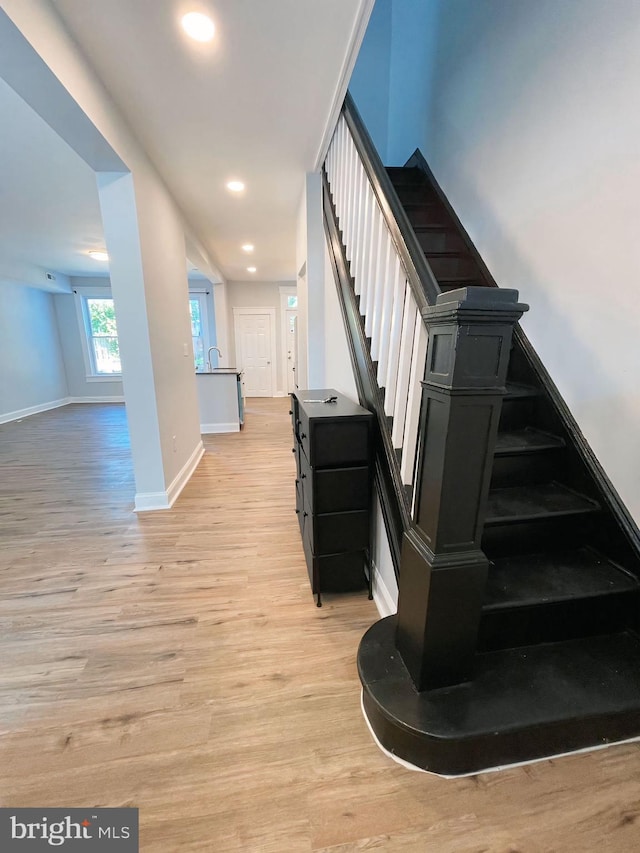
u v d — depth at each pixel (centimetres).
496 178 196
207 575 203
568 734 109
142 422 273
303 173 289
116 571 207
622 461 135
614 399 137
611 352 137
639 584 129
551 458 158
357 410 176
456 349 89
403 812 98
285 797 102
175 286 331
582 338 149
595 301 142
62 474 366
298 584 196
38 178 296
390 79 332
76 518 271
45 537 244
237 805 100
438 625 108
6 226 418
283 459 409
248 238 468
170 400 308
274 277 765
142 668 144
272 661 147
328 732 119
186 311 373
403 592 122
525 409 173
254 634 161
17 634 162
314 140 243
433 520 103
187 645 155
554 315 163
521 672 120
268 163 272
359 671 123
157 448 279
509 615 125
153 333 269
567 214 152
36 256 556
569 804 100
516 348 184
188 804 101
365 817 97
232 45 163
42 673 142
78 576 202
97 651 152
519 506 142
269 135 237
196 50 166
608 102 130
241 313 816
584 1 136
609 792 103
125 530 253
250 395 849
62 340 764
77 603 181
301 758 112
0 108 204
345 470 172
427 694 113
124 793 103
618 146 128
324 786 104
